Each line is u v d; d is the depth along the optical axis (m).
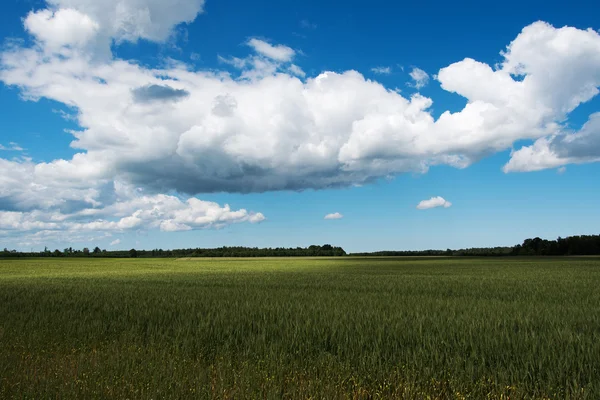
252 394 5.78
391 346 8.38
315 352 8.25
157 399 5.63
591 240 126.38
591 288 22.52
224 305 14.57
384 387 6.18
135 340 9.20
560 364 6.90
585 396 5.80
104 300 16.61
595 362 7.16
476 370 6.88
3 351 8.04
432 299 16.84
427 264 68.44
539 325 10.55
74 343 9.02
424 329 9.78
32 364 7.17
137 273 43.66
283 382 6.47
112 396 5.70
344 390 6.13
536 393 6.11
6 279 32.78
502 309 13.50
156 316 12.11
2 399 5.61
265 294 19.09
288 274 40.16
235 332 9.76
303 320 11.05
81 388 5.90
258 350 8.23
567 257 105.75
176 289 22.27
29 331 10.05
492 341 8.33
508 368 6.84
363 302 15.53
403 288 23.06
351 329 9.77
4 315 12.55
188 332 9.70
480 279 30.81
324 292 20.22
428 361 7.38
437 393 6.10
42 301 16.28
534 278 31.83
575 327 10.32
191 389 5.88
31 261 84.69
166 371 6.66
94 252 152.25
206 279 32.19
